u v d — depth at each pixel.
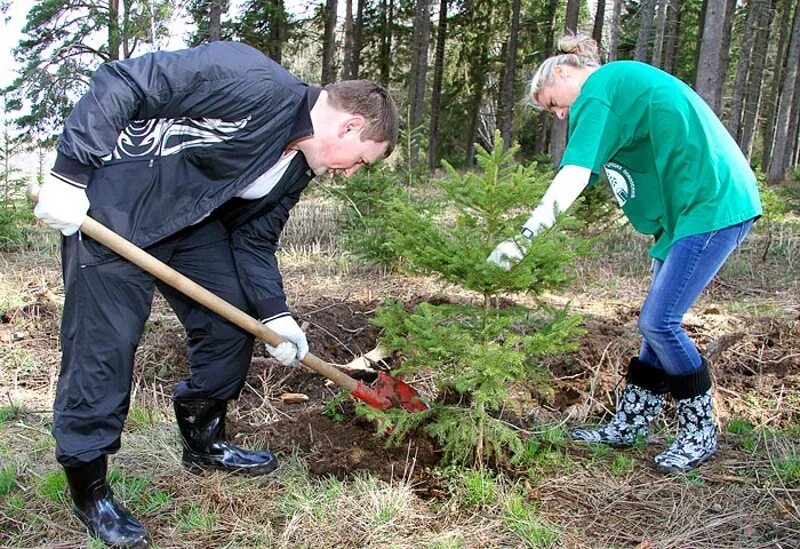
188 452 3.05
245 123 2.29
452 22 26.98
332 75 21.09
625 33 27.81
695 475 3.12
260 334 2.74
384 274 6.73
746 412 3.80
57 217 2.19
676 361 3.06
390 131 2.59
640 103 2.88
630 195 3.18
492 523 2.72
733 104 20.47
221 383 2.90
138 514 2.73
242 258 2.82
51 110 17.45
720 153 2.88
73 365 2.42
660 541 2.64
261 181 2.58
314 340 4.68
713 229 2.86
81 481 2.50
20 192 8.77
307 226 8.91
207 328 2.81
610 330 4.74
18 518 2.68
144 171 2.35
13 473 2.89
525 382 3.38
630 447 3.43
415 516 2.75
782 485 3.00
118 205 2.34
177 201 2.40
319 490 2.92
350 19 20.61
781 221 10.35
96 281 2.36
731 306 5.96
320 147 2.56
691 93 2.91
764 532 2.70
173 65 2.21
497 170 2.81
